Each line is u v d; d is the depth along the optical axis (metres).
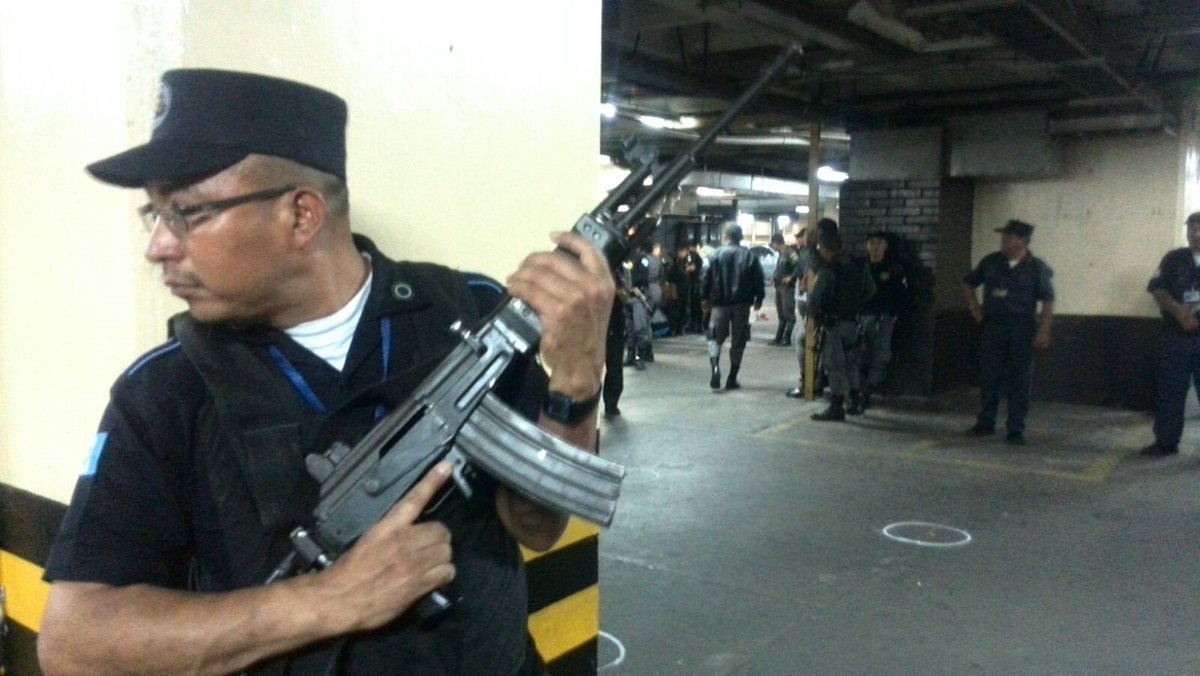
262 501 1.08
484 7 1.92
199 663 1.00
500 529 1.25
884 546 4.75
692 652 3.55
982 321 7.37
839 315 7.89
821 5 5.71
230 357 1.12
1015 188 9.05
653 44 7.15
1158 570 4.41
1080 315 8.74
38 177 1.64
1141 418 8.13
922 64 6.80
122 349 1.50
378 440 1.13
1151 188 8.30
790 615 3.89
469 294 1.34
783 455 6.73
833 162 13.89
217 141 1.04
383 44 1.74
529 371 1.29
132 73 1.43
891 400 8.96
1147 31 5.94
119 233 1.48
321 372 1.16
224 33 1.51
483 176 1.94
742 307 9.52
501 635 1.20
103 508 1.05
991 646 3.60
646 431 7.53
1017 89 8.11
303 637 1.01
